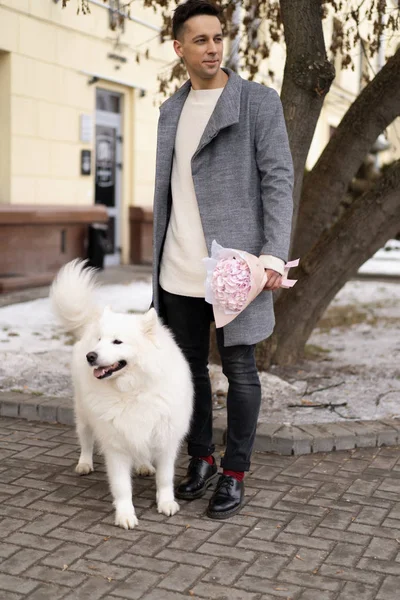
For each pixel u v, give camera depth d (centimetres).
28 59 985
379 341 724
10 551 295
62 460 405
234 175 322
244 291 292
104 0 941
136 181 1299
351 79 2022
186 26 315
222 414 460
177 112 336
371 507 344
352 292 1104
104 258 1200
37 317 796
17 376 550
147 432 319
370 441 430
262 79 1477
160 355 316
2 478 376
